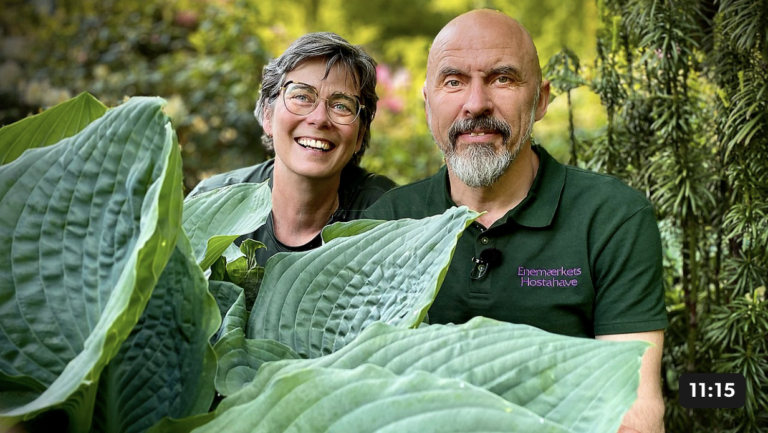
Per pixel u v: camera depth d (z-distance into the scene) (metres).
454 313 1.38
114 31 3.85
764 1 1.51
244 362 0.72
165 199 0.56
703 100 1.81
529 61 1.39
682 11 1.70
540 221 1.35
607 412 0.56
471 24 1.39
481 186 1.39
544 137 3.64
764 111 1.56
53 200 0.65
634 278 1.33
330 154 1.58
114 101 3.53
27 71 3.73
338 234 0.92
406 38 8.19
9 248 0.64
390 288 0.77
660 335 1.33
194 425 0.59
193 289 0.68
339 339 0.77
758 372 1.62
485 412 0.50
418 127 3.66
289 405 0.54
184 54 3.87
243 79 3.61
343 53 1.58
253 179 1.79
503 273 1.35
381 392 0.53
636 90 1.88
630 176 1.89
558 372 0.59
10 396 0.61
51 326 0.62
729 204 1.74
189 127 3.49
